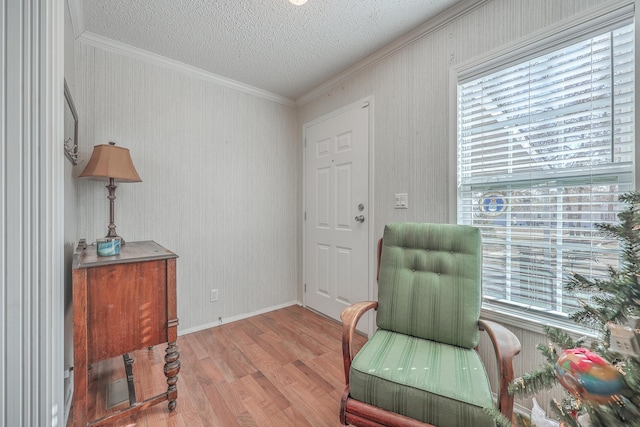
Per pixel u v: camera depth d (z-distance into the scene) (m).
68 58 1.55
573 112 1.28
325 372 1.78
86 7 1.62
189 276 2.36
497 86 1.52
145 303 1.36
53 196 0.93
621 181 1.16
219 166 2.53
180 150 2.30
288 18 1.73
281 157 2.98
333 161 2.60
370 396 1.05
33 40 0.90
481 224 1.60
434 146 1.78
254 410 1.44
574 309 1.28
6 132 0.87
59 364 1.03
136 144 2.10
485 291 1.59
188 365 1.85
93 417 1.35
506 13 1.46
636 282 0.67
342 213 2.51
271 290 2.89
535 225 1.41
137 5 1.61
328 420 1.37
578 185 1.27
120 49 2.01
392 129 2.05
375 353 1.20
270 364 1.86
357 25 1.80
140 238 2.13
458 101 1.67
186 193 2.34
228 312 2.58
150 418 1.37
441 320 1.34
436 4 1.61
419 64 1.87
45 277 0.91
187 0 1.57
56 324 0.97
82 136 1.89
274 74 2.46
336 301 2.59
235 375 1.74
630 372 0.56
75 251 1.64
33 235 0.90
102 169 1.63
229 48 2.06
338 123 2.53
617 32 1.16
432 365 1.11
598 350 0.72
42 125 0.91
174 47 2.05
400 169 2.00
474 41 1.58
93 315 1.23
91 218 1.93
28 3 0.89
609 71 1.18
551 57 1.33
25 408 0.88
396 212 2.03
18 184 0.88
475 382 1.01
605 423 0.56
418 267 1.47
